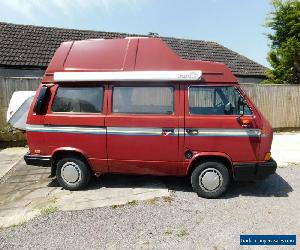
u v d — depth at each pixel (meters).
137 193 5.75
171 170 5.56
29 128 5.86
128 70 5.55
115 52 5.71
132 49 5.67
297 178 6.71
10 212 5.06
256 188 6.06
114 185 6.19
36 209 5.13
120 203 5.30
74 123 5.67
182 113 5.40
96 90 5.66
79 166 5.86
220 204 5.29
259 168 5.35
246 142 5.32
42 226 4.57
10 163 8.01
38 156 5.86
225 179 5.46
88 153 5.71
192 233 4.32
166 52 5.58
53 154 5.80
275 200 5.46
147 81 5.48
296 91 12.88
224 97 5.44
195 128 5.36
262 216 4.82
